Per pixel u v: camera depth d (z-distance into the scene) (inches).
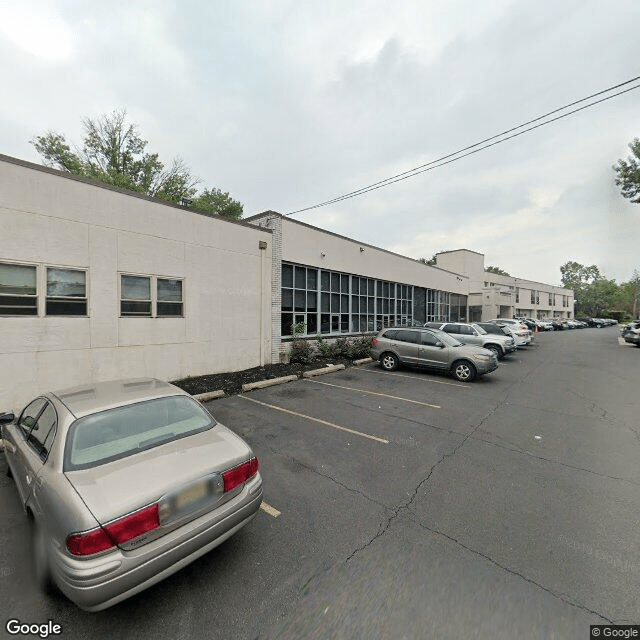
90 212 281.0
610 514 134.5
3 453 192.2
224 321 391.9
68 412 116.0
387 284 748.0
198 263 363.6
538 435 221.9
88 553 79.2
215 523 101.4
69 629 86.6
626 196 864.9
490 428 234.7
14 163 241.8
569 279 3467.0
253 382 356.5
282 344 474.6
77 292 275.7
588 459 185.8
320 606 92.7
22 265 247.4
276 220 463.2
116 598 81.1
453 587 98.5
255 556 111.9
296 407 281.6
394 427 235.6
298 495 149.6
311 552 113.9
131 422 119.3
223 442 121.2
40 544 96.1
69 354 270.7
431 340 423.8
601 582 99.7
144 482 94.3
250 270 422.6
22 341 247.1
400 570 105.4
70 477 94.6
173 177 1110.4
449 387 356.8
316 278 554.6
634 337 802.8
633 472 170.6
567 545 116.1
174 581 101.3
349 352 554.9
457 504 142.3
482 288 1385.3
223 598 95.3
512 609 91.0
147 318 321.1
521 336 725.9
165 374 336.8
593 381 392.2
